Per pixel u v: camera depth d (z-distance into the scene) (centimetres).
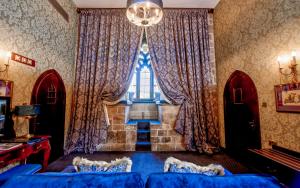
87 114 417
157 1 248
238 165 325
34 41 293
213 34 464
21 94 265
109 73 427
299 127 223
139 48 441
